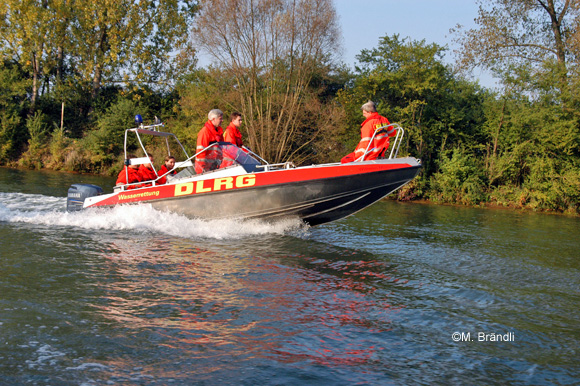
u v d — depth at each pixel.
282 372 3.18
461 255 7.19
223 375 3.10
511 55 20.94
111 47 30.31
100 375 3.03
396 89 21.16
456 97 22.48
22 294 4.41
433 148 21.53
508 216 14.59
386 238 8.41
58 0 30.08
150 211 7.98
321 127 21.42
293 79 21.55
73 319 3.89
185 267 5.62
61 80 33.00
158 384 2.96
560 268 6.63
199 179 7.76
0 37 31.38
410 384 3.11
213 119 7.89
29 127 27.72
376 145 7.41
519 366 3.47
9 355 3.24
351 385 3.06
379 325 4.12
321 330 3.93
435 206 17.25
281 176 7.34
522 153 19.33
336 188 7.17
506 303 4.92
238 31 20.02
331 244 7.45
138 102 31.55
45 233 7.19
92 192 8.73
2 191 12.79
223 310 4.26
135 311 4.14
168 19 32.16
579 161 18.38
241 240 7.30
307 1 19.81
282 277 5.39
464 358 3.55
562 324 4.37
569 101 18.88
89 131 29.05
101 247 6.44
